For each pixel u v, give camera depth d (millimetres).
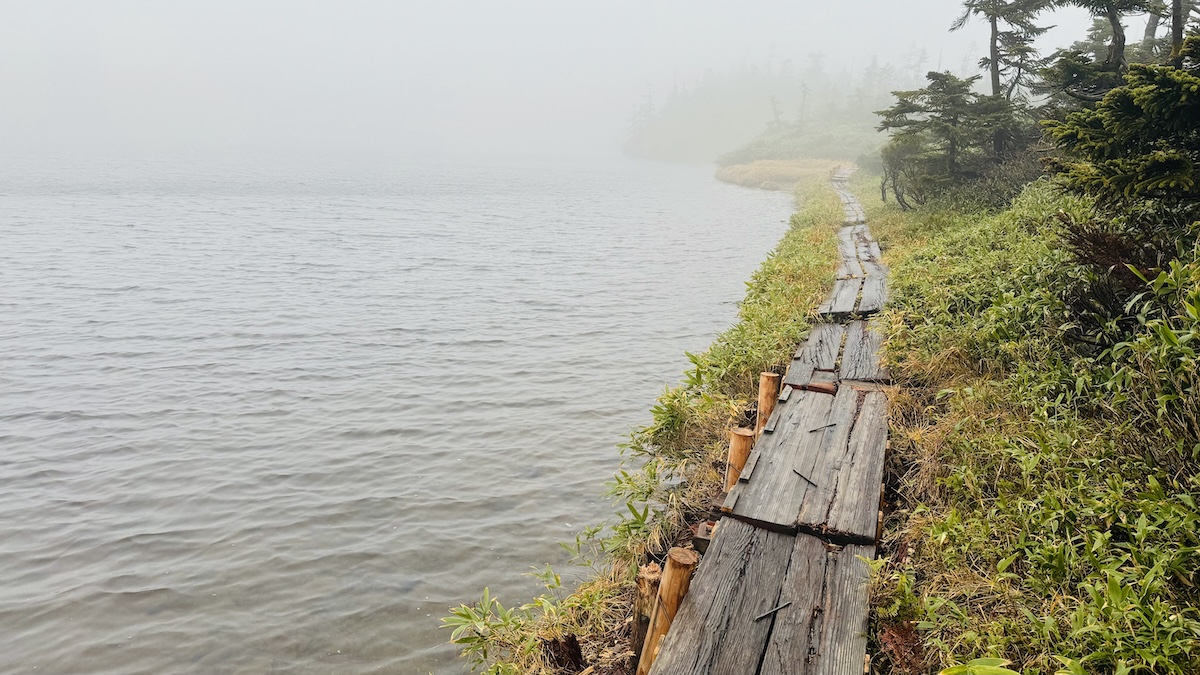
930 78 19047
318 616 6250
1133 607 3275
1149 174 6781
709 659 3797
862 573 4406
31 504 8281
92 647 5918
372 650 5828
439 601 6418
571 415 10742
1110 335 5949
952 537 4398
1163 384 4742
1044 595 3836
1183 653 3113
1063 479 4684
